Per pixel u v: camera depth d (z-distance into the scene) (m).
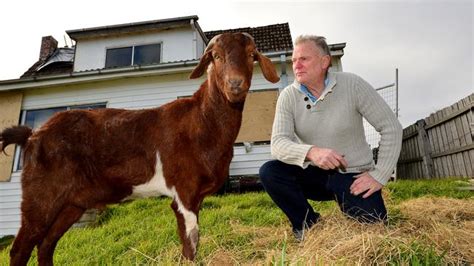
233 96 2.31
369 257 1.99
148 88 9.73
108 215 6.00
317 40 2.73
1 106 10.11
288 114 2.91
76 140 2.59
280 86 9.19
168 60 11.42
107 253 3.52
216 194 7.98
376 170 2.59
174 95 9.61
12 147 9.68
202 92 2.68
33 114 10.21
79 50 11.99
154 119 2.66
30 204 2.49
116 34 11.82
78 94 10.01
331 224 2.70
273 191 2.95
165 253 2.90
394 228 2.61
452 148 6.79
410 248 2.00
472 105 6.11
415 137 8.33
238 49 2.41
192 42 11.54
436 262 1.95
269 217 4.01
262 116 9.08
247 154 9.00
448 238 2.34
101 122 2.67
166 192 2.52
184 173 2.46
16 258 2.47
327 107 2.76
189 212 2.44
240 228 3.57
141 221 4.94
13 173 9.53
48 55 14.78
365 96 2.68
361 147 2.81
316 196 3.21
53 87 10.09
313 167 2.93
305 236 2.67
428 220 2.93
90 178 2.59
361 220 2.61
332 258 2.02
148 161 2.55
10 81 9.68
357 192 2.57
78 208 2.76
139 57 11.80
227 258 2.56
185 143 2.49
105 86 9.91
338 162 2.38
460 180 5.66
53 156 2.53
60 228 2.70
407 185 5.45
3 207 9.38
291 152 2.61
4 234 9.25
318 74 2.72
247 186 8.17
